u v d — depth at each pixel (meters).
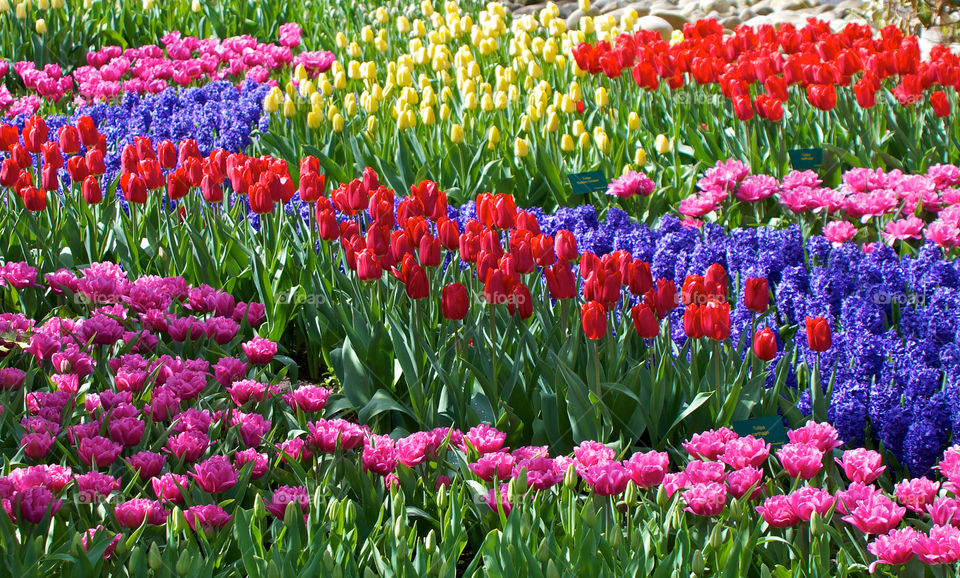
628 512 2.48
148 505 2.41
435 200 3.90
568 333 3.58
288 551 2.21
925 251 4.23
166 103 7.03
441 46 7.60
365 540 2.58
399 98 6.92
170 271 4.43
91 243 4.60
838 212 5.10
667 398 3.40
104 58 8.83
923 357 3.52
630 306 3.89
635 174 5.38
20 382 3.07
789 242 4.43
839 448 3.30
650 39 7.92
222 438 3.07
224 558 2.42
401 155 6.04
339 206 4.08
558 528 2.55
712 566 2.38
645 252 4.48
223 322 3.61
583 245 4.65
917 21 9.24
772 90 6.10
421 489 2.81
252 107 6.62
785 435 3.18
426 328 3.75
